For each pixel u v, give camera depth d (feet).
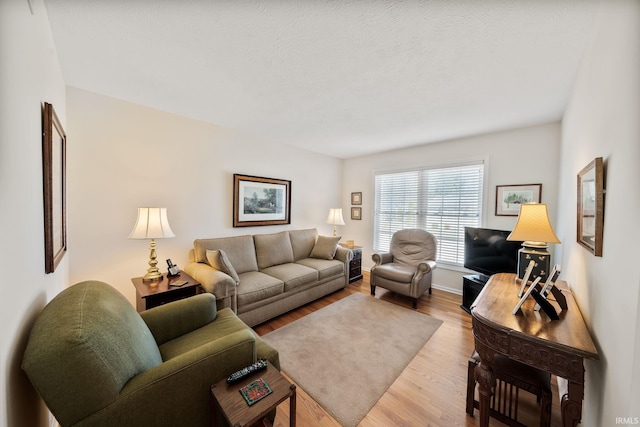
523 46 4.80
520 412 4.86
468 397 4.78
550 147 9.00
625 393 2.54
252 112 8.41
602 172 3.54
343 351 6.79
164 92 6.98
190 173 9.10
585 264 4.39
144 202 8.03
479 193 10.77
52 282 4.48
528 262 5.61
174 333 4.99
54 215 4.37
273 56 5.23
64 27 4.38
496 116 8.47
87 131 6.95
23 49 3.00
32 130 3.37
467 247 9.97
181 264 8.93
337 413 4.80
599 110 3.95
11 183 2.53
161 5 3.87
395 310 9.52
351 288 12.20
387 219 14.17
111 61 5.47
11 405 2.41
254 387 3.39
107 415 2.71
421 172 12.66
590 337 3.51
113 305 3.56
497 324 3.82
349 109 8.05
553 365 3.34
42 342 2.50
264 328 8.11
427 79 6.12
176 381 3.20
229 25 4.32
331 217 13.94
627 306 2.58
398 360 6.41
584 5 3.82
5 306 2.31
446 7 3.86
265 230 11.85
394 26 4.29
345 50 5.00
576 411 3.22
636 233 2.45
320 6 3.87
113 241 7.47
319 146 13.00
